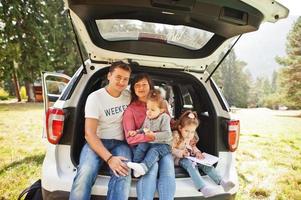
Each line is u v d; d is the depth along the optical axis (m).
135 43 2.42
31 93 21.38
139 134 2.19
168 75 2.78
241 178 4.53
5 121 9.62
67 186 2.04
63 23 22.97
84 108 2.45
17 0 19.72
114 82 2.23
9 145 5.96
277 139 8.92
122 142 2.29
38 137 6.94
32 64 20.53
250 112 23.34
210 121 2.62
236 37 2.30
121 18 2.09
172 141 2.34
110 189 1.97
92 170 2.01
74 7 1.91
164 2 1.77
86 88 2.46
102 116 2.24
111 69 2.25
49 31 21.50
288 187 4.16
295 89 25.69
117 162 2.03
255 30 2.07
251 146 7.42
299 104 25.80
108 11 1.97
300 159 6.01
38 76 20.91
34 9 20.75
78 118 2.33
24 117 10.89
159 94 2.28
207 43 2.42
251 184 4.25
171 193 2.02
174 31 2.27
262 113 22.44
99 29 2.25
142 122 2.28
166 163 2.13
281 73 27.11
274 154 6.46
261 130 11.23
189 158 2.31
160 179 2.07
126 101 2.35
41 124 9.19
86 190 1.97
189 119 2.42
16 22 19.94
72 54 23.31
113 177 2.01
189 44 2.45
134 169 2.00
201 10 1.84
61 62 22.86
